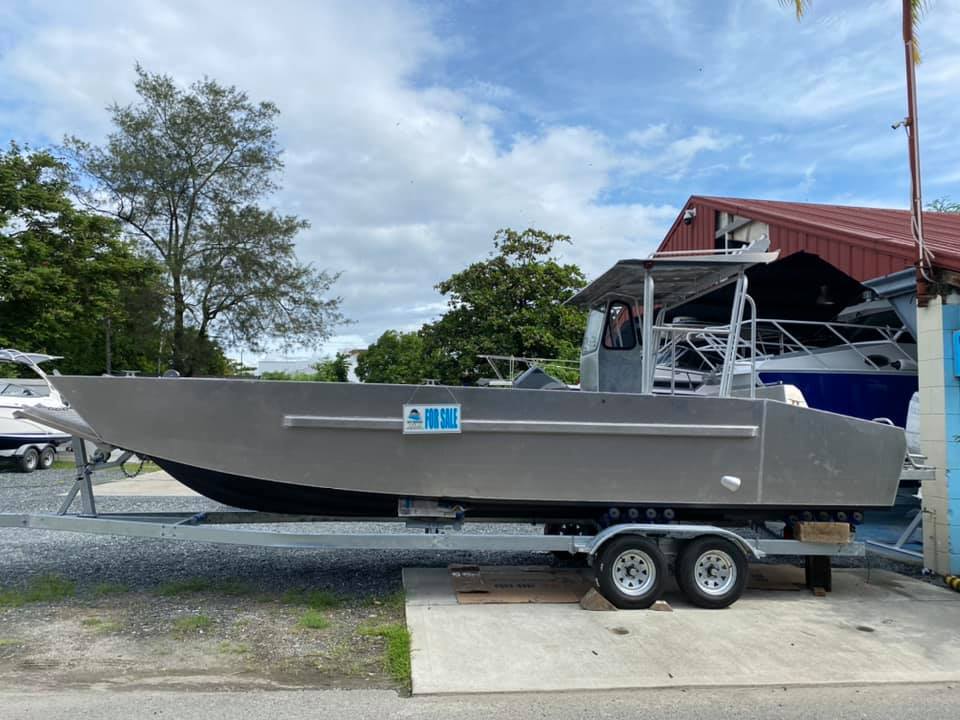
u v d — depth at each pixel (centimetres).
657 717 403
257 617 576
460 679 447
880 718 406
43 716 387
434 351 2491
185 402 587
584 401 598
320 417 586
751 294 1305
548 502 601
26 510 1040
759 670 471
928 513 742
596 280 697
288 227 3189
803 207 1439
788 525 667
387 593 657
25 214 2167
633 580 610
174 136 3041
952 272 720
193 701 412
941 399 724
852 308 1162
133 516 654
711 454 612
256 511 671
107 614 577
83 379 581
